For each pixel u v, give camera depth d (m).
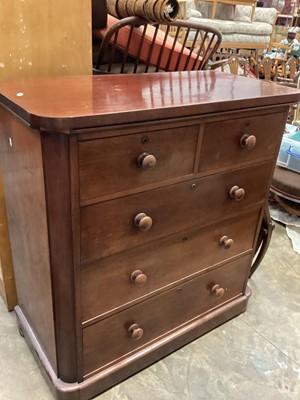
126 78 1.20
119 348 1.18
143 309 1.17
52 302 1.01
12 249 1.28
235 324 1.51
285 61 4.38
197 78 1.29
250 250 1.44
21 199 1.04
